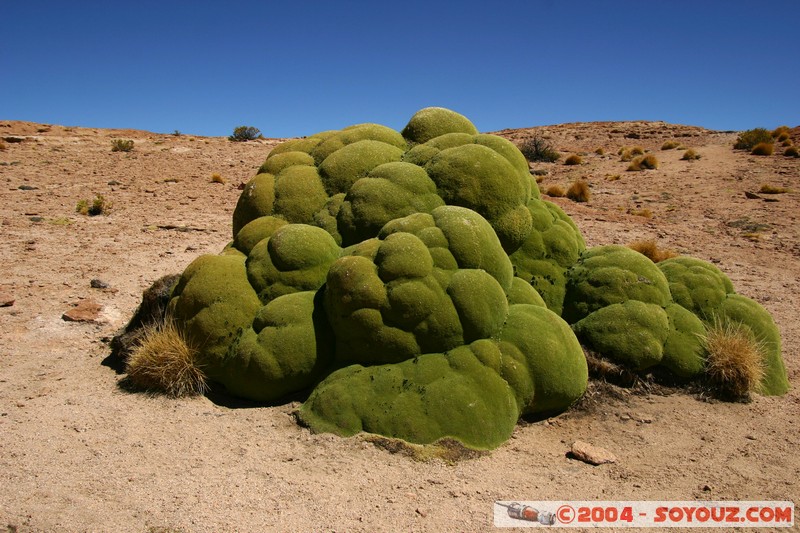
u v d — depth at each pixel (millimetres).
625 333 7016
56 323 8797
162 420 5910
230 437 5609
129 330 7660
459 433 5496
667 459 5617
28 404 6234
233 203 19281
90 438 5496
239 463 5145
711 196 22281
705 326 7551
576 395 6312
